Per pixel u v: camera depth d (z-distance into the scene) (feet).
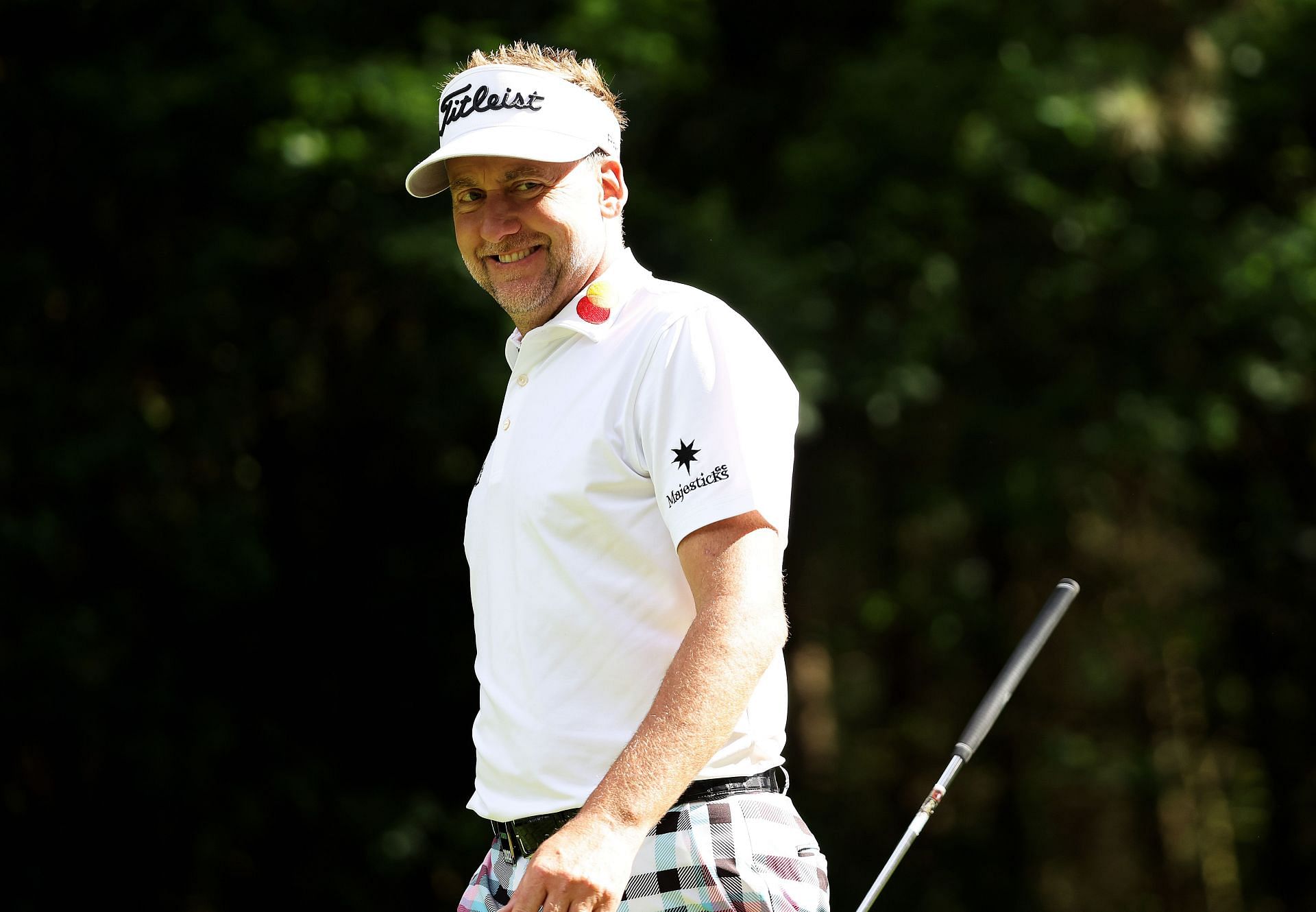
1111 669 154.30
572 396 30.45
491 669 31.22
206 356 110.52
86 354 108.06
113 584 107.65
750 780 29.27
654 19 115.34
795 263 120.37
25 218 107.55
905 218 122.52
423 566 124.47
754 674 27.25
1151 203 129.29
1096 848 160.35
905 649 161.17
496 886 31.71
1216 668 158.30
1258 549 146.72
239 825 109.40
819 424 115.65
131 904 108.17
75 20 107.65
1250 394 134.62
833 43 136.98
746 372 29.37
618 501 29.73
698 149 133.69
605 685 29.45
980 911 151.02
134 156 104.47
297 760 115.65
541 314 32.09
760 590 27.78
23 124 104.88
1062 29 127.34
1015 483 131.64
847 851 148.87
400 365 112.57
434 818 115.75
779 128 135.23
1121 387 129.90
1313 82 133.49
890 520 141.79
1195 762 164.45
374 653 123.24
